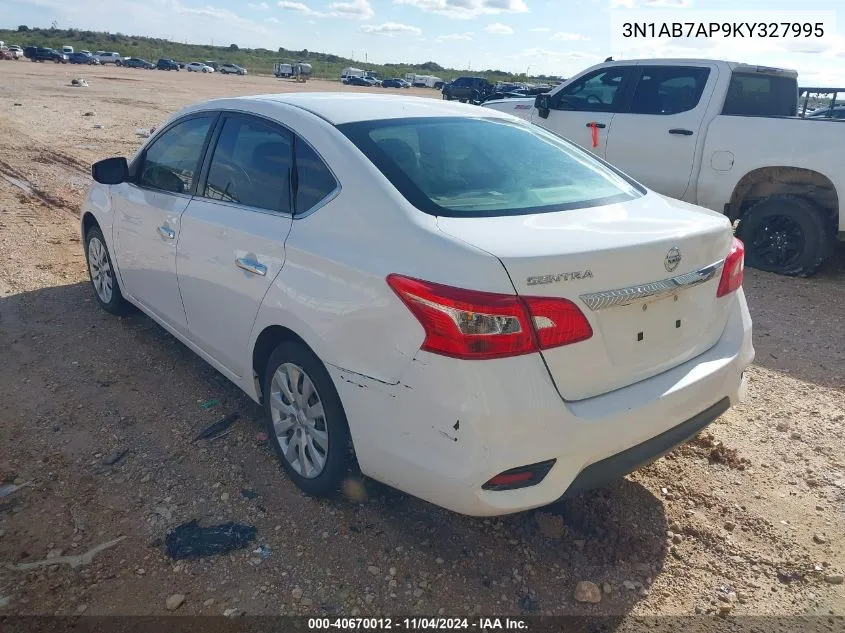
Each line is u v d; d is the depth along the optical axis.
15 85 30.92
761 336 5.34
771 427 3.97
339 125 3.18
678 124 7.33
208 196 3.73
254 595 2.64
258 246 3.18
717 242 2.91
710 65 7.26
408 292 2.47
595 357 2.52
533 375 2.38
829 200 6.74
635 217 2.89
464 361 2.35
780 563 2.90
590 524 3.08
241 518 3.05
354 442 2.77
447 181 2.95
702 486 3.39
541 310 2.35
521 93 27.70
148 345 4.75
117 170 4.56
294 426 3.19
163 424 3.78
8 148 12.80
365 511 3.11
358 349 2.66
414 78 76.50
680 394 2.73
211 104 3.99
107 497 3.16
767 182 6.98
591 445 2.50
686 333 2.87
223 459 3.47
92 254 5.26
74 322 5.11
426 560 2.84
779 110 7.96
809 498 3.33
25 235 7.36
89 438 3.62
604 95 8.01
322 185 3.03
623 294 2.52
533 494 2.46
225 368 3.71
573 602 2.67
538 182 3.17
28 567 2.73
